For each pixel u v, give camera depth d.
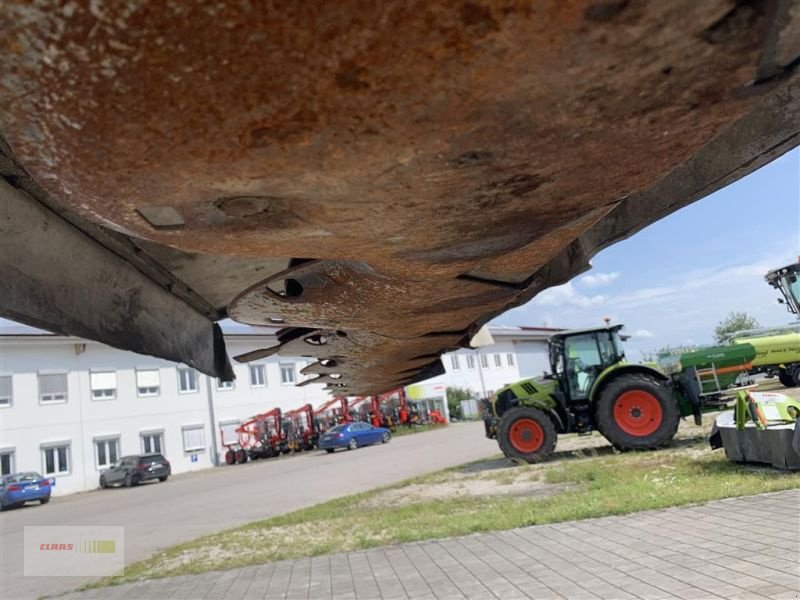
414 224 0.80
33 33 0.48
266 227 0.79
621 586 4.54
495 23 0.49
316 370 2.96
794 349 17.77
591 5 0.48
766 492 6.76
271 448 31.11
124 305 1.82
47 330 1.42
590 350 12.57
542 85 0.55
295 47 0.50
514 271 1.32
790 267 14.84
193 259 2.03
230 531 9.84
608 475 9.44
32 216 1.36
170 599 6.23
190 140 0.58
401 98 0.55
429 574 5.73
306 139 0.58
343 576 6.12
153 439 31.05
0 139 1.15
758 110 1.28
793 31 0.54
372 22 0.49
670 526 6.02
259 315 1.71
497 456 15.45
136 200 0.70
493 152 0.63
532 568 5.39
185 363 2.27
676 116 0.62
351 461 21.14
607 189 0.75
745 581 4.21
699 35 0.52
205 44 0.50
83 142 0.59
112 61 0.51
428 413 38.69
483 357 47.72
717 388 12.30
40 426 27.86
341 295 1.48
